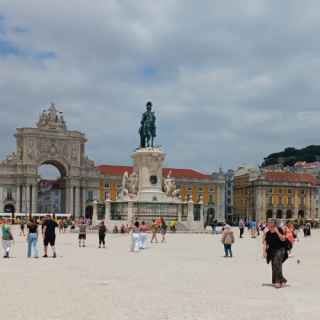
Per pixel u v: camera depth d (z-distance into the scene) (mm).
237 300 8664
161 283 10531
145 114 37125
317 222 85562
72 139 87312
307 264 15023
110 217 37625
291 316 7426
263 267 13812
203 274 12133
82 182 88000
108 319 7109
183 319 7172
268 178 94438
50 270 12680
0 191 83688
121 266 13727
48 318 7133
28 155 84625
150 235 31141
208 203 94250
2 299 8547
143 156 36375
